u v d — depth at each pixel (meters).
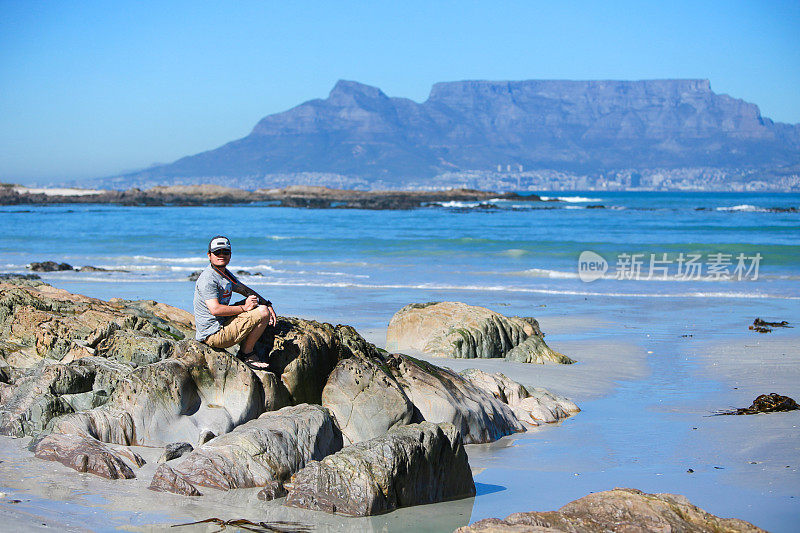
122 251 40.97
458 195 129.50
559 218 75.69
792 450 8.41
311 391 8.59
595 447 8.90
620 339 16.64
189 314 13.19
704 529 5.46
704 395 11.62
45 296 12.84
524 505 6.87
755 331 17.58
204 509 6.37
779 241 44.91
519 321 15.53
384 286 26.08
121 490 6.74
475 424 9.20
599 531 5.38
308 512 6.45
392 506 6.64
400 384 9.09
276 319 8.75
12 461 7.39
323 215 85.38
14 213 91.00
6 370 9.74
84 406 8.52
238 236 50.19
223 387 8.16
